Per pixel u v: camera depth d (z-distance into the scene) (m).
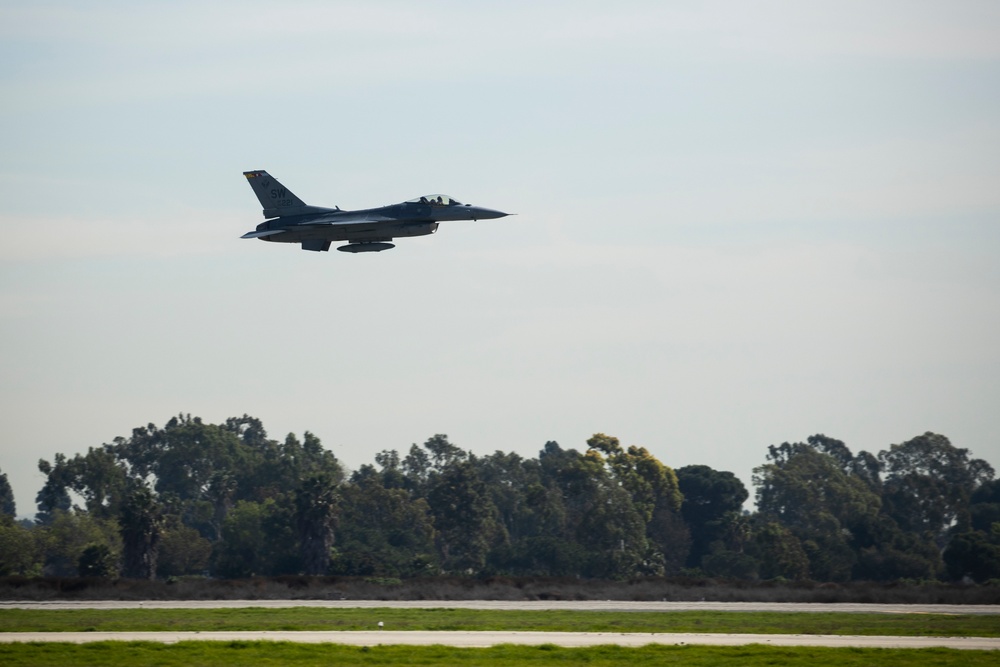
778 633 155.38
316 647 127.06
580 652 124.88
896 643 139.25
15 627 158.75
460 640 137.38
